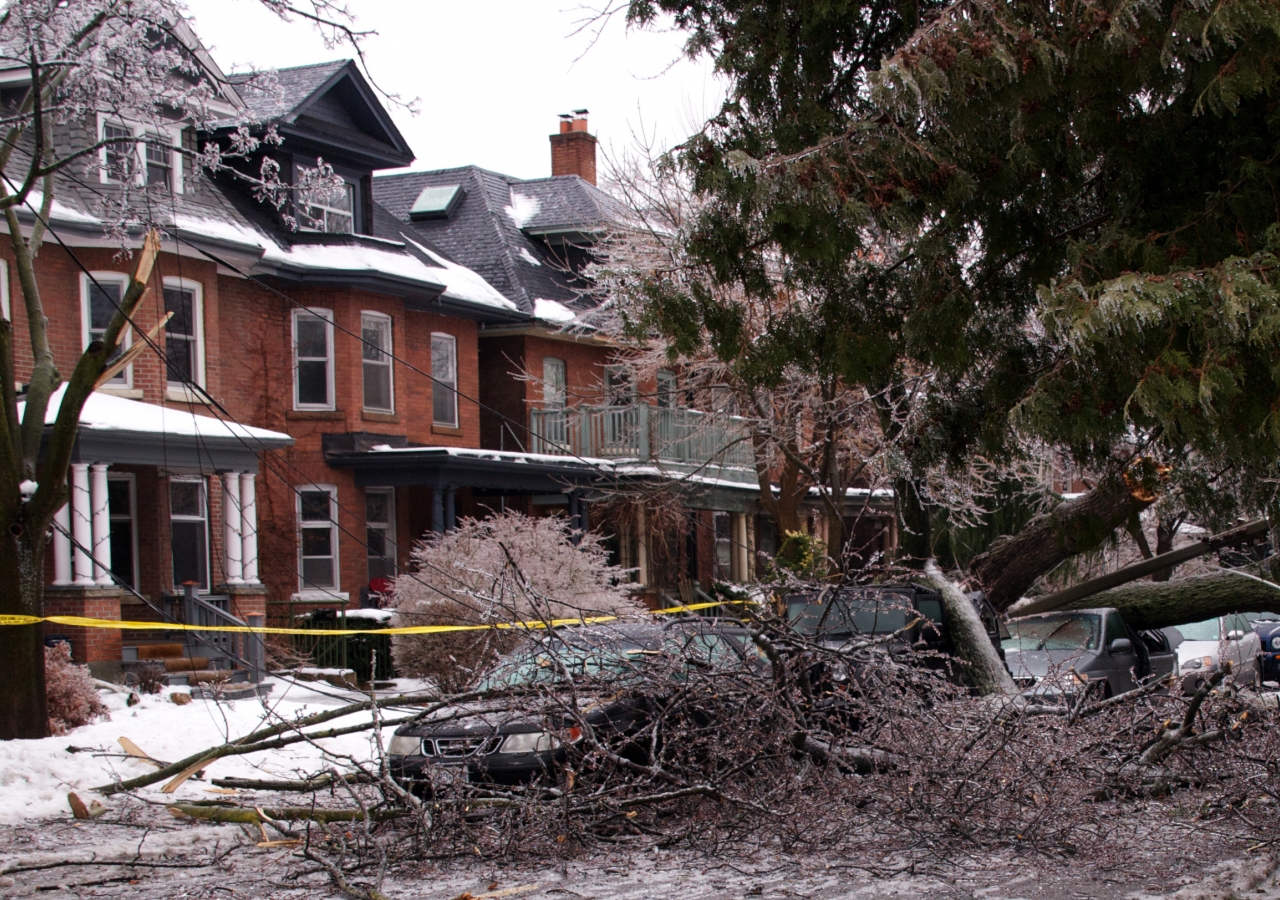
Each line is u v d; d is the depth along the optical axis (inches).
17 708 490.0
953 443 342.6
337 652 757.3
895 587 498.6
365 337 933.8
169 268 794.2
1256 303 230.7
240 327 864.3
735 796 314.8
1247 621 756.0
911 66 272.4
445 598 616.7
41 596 505.0
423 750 352.5
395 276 924.0
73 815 377.1
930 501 677.3
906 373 641.0
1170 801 346.6
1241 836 308.5
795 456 784.9
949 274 304.5
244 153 676.7
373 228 1013.2
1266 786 337.7
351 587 912.3
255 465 776.9
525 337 1084.5
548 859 296.7
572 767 331.9
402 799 314.8
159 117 639.1
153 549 783.7
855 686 326.3
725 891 260.5
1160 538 808.3
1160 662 650.8
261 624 783.7
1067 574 850.1
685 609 356.2
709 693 324.5
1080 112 278.4
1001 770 312.0
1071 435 269.6
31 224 724.7
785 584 362.9
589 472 1011.9
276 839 334.3
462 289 1026.7
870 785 312.0
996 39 270.4
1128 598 660.7
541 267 1162.6
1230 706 359.9
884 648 354.9
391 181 1256.2
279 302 894.4
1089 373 264.8
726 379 826.8
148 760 408.2
